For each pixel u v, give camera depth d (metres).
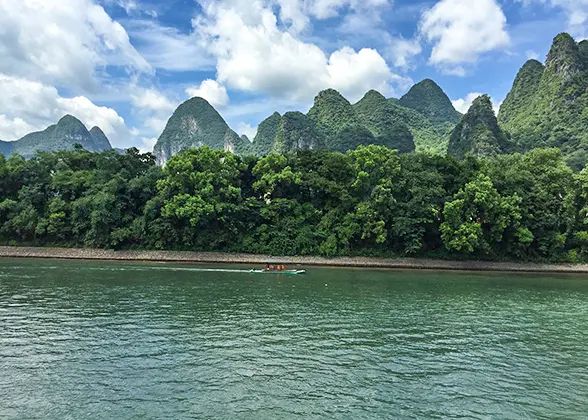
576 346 23.28
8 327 24.23
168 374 17.78
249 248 59.47
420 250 60.31
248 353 20.58
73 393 15.90
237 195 60.41
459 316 29.58
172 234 58.09
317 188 62.47
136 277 42.56
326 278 45.44
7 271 45.06
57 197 62.66
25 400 15.30
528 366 20.06
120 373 17.81
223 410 14.71
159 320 26.19
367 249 60.03
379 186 57.66
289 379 17.56
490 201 56.84
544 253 61.25
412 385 17.39
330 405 15.32
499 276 52.50
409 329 25.77
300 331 24.55
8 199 62.12
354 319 27.69
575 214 63.19
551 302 35.69
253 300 32.69
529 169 67.50
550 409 15.65
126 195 61.97
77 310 28.39
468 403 15.92
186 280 41.47
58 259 57.28
